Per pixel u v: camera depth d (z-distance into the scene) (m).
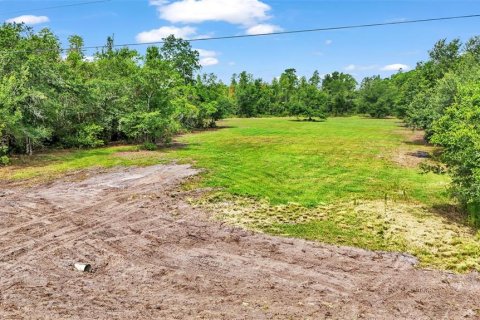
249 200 10.99
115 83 23.66
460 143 8.84
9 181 13.04
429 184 13.11
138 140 24.52
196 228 8.67
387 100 69.81
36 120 19.56
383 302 5.66
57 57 25.80
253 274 6.50
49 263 6.79
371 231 8.58
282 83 85.44
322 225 8.96
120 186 12.41
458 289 6.07
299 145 24.06
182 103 31.05
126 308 5.36
